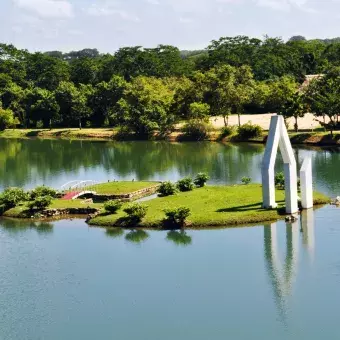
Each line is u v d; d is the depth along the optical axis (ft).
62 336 191.11
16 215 320.91
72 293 222.07
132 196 347.15
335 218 286.66
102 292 221.05
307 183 300.81
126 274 236.84
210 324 193.57
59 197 347.15
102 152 573.74
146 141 641.81
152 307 207.31
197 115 623.36
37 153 584.81
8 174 469.16
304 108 563.48
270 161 292.81
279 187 339.16
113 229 291.38
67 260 254.88
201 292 216.74
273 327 190.19
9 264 253.03
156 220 290.76
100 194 349.20
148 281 228.84
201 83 646.74
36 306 212.64
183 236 274.98
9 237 287.48
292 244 256.52
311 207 304.50
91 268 244.83
